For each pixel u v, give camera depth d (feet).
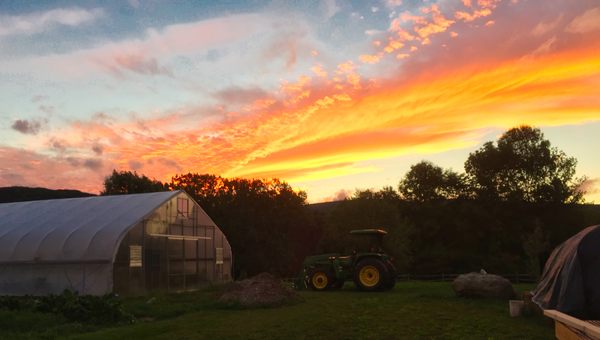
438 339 32.09
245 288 54.65
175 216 81.35
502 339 31.78
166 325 39.34
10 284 71.15
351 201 163.43
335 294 64.80
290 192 187.93
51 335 35.76
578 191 180.55
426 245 186.60
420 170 201.57
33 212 84.64
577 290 30.81
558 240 172.04
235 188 180.24
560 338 22.91
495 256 168.66
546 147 181.16
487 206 183.42
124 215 74.59
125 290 68.33
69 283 68.23
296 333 35.12
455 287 55.47
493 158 183.83
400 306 48.67
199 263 85.46
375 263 68.95
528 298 41.29
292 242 189.16
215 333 35.76
